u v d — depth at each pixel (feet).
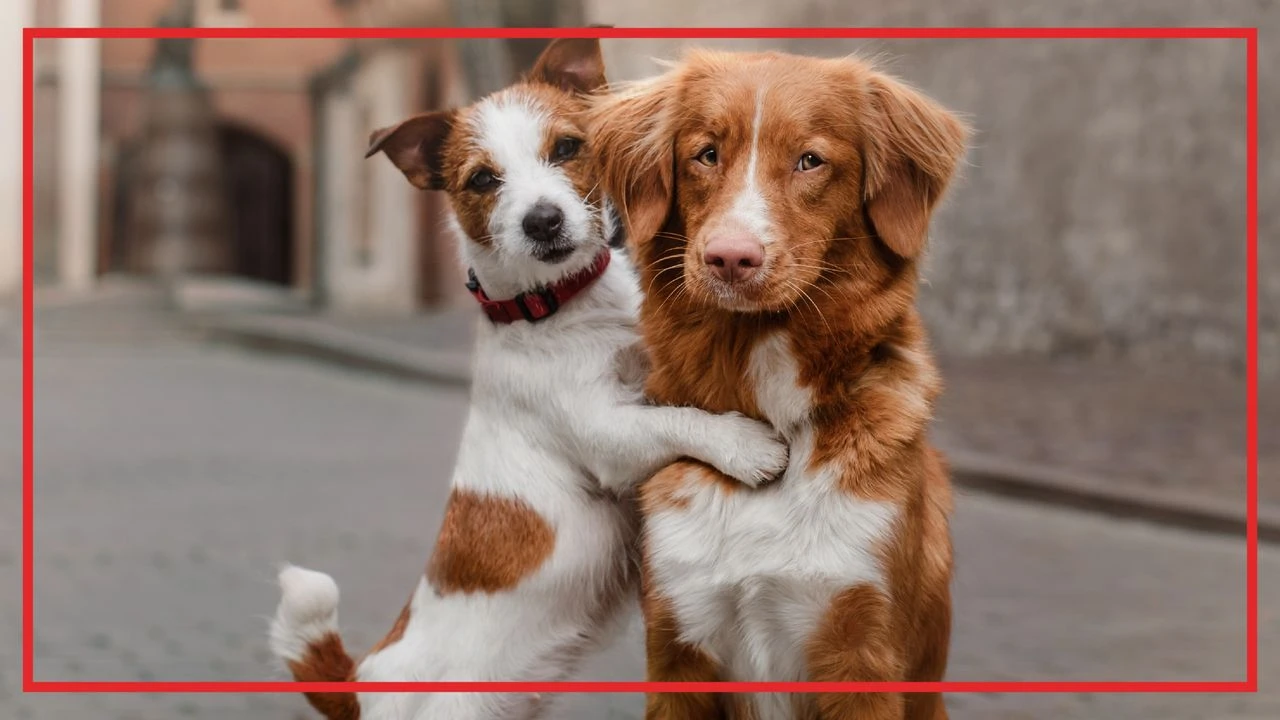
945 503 13.78
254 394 57.06
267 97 128.36
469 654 14.53
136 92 130.31
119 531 31.50
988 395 46.32
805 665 12.53
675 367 13.01
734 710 12.96
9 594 26.48
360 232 103.50
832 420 12.26
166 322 86.38
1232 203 51.01
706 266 11.41
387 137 15.83
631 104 12.69
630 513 14.56
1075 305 55.16
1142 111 53.16
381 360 63.46
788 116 11.70
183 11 126.82
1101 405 44.27
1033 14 55.67
